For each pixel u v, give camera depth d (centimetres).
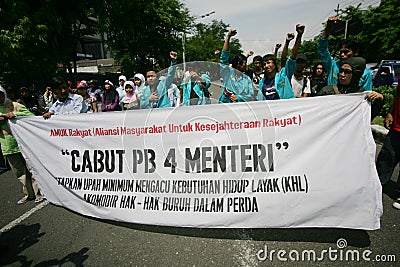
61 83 395
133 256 264
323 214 264
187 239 286
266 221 272
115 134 314
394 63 1270
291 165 269
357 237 272
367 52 2531
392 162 337
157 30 2188
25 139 361
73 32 1558
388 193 366
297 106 268
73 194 342
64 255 273
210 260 253
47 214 358
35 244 295
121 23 1548
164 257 260
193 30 2591
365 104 255
